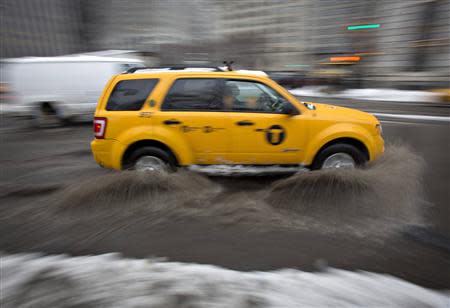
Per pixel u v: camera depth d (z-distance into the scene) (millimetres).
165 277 2557
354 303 2275
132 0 58844
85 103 9430
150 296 2326
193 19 61219
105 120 4277
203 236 3283
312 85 24656
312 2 34000
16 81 9164
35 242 3184
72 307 2230
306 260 2852
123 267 2711
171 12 59094
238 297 2318
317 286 2461
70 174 5395
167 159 4375
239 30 56188
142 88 4301
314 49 33219
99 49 63531
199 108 4262
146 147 4355
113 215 3746
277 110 4285
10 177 5250
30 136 8469
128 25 60250
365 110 12805
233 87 4285
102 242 3182
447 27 23531
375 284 2496
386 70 26781
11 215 3803
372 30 27312
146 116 4223
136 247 3082
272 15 47969
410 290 2428
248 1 52562
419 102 15719
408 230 3354
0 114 12000
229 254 2955
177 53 54906
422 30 24844
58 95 9234
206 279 2533
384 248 3031
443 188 4402
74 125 9883
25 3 57344
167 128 4230
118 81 4340
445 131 8250
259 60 51219
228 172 4422
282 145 4293
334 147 4375
